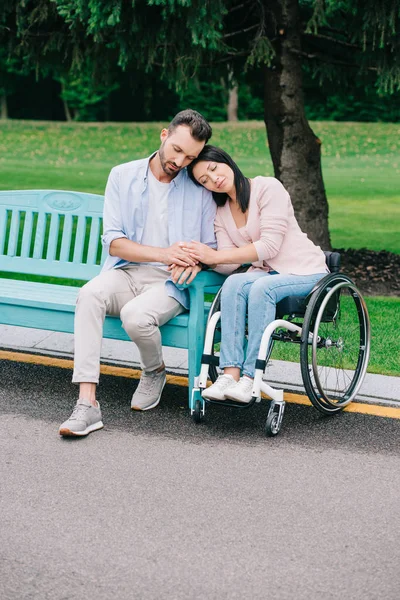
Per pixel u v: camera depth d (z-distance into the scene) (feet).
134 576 10.28
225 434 14.66
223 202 15.46
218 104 99.35
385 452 14.02
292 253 15.29
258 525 11.56
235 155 65.67
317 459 13.69
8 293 16.83
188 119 14.62
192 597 9.87
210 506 12.07
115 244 15.42
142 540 11.11
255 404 16.07
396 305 22.17
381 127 84.48
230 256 14.92
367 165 60.80
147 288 15.60
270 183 15.15
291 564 10.60
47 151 67.00
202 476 13.01
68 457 13.61
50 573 10.32
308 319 14.32
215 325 14.78
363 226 36.24
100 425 14.76
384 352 18.29
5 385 16.85
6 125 85.61
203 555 10.77
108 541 11.07
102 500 12.19
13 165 57.67
